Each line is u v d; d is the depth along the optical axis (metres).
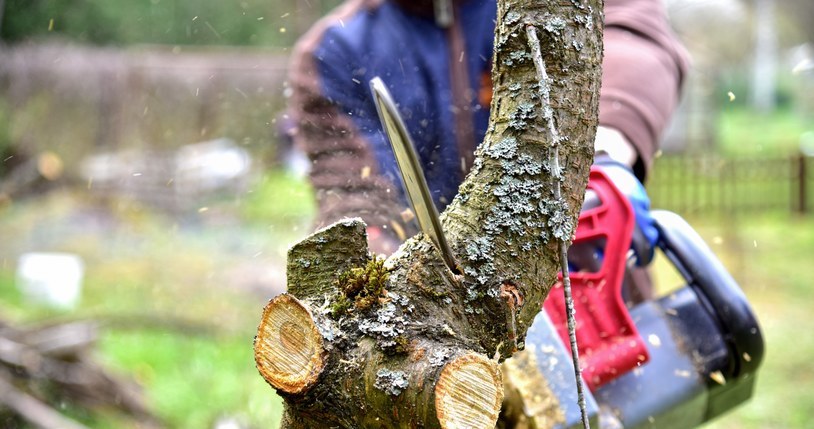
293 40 7.55
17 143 12.67
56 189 12.49
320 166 1.90
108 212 11.44
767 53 34.66
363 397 1.01
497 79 1.10
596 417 1.43
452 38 2.05
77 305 7.01
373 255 1.07
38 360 4.54
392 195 1.80
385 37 2.08
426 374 0.98
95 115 13.14
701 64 24.73
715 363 1.60
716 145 20.59
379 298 1.03
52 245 9.58
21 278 7.48
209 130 13.25
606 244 1.51
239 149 13.12
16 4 11.78
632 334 1.51
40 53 12.47
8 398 4.20
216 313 6.67
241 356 5.56
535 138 1.06
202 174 12.03
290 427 1.12
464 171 2.01
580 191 1.09
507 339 1.06
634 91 1.93
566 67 1.07
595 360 1.49
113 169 12.30
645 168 1.90
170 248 9.40
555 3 1.07
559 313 1.50
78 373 4.63
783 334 6.23
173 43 13.05
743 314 1.60
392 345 1.00
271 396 4.73
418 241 1.07
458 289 1.04
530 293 1.07
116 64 12.96
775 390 5.04
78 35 12.52
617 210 1.52
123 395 4.61
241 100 13.13
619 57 2.00
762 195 12.59
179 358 5.53
